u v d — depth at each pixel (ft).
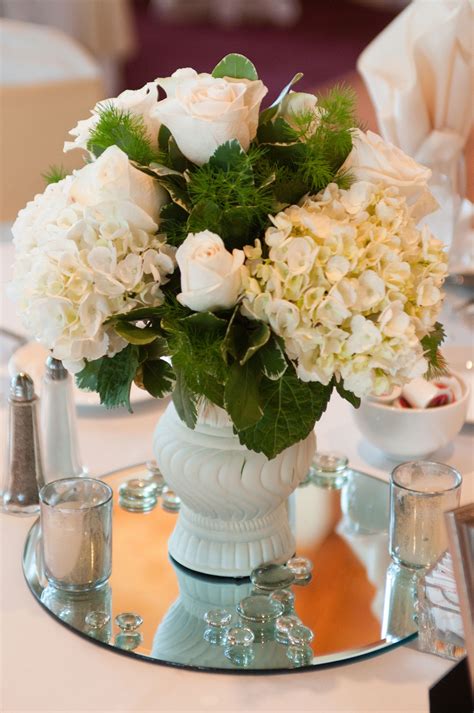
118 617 2.86
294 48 21.63
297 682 2.64
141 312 2.64
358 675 2.66
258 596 2.93
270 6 23.45
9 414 3.47
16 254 2.86
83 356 2.68
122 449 4.03
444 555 2.80
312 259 2.47
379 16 24.29
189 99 2.59
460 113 4.94
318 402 2.76
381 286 2.52
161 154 2.74
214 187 2.56
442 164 4.94
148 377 2.81
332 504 3.58
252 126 2.71
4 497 3.53
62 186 2.82
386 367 2.58
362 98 14.93
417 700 2.56
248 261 2.58
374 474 3.85
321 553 3.26
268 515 3.13
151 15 24.36
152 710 2.53
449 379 4.00
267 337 2.50
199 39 22.38
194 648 2.75
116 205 2.55
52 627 2.87
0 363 4.68
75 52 8.39
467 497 3.59
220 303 2.52
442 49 4.80
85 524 2.93
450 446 4.03
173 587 3.07
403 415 3.74
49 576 3.00
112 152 2.57
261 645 2.77
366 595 3.01
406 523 3.10
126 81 19.35
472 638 2.31
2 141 7.75
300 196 2.73
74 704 2.55
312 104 2.79
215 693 2.60
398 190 2.72
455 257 5.36
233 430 2.82
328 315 2.51
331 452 3.92
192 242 2.50
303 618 2.89
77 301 2.59
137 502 3.54
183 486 3.00
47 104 7.88
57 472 3.72
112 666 2.70
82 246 2.61
